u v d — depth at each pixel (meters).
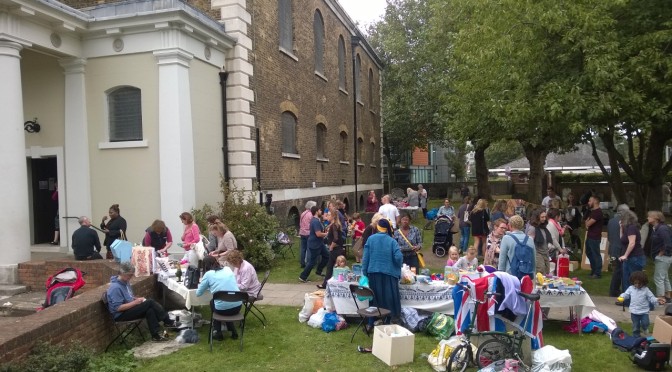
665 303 8.74
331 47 23.09
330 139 22.67
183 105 11.98
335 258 10.05
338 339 7.21
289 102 17.42
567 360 5.82
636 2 11.02
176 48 11.75
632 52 10.58
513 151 58.38
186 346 7.02
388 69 36.81
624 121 11.79
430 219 20.58
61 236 12.73
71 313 6.16
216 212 12.98
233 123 13.77
